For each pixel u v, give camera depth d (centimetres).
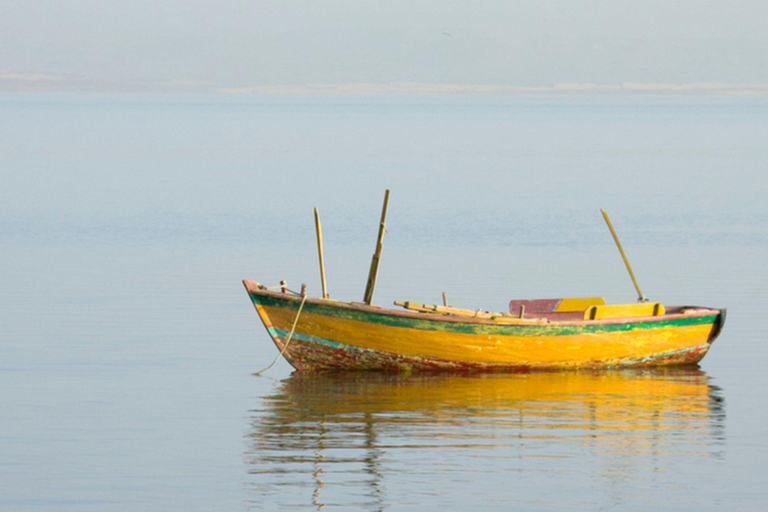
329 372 5172
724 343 5869
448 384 4925
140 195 13938
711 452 3891
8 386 4819
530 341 5150
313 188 14962
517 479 3597
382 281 7706
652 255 9038
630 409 4481
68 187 14950
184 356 5450
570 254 9094
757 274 8056
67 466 3716
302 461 3762
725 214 11931
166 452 3869
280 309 5138
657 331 5306
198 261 8619
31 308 6638
